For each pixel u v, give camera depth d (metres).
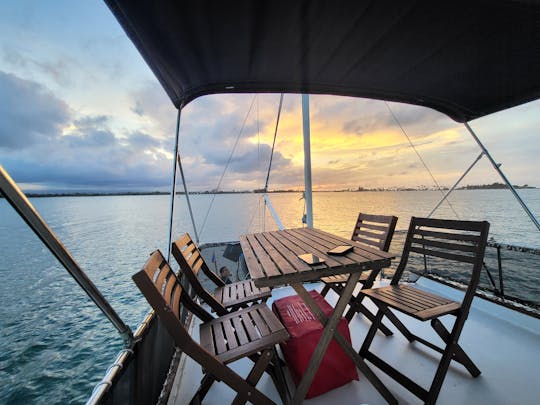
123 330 0.94
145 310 14.63
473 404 1.25
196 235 2.51
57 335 12.70
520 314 1.92
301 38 1.48
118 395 0.82
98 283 17.80
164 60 1.58
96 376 10.19
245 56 1.65
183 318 1.91
